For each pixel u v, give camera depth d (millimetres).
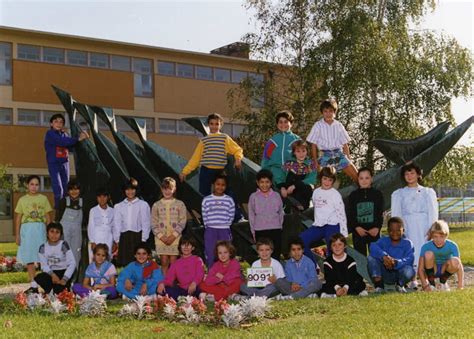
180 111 35719
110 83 33688
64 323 6852
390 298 7562
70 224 10586
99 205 10391
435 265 8906
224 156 10617
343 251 8781
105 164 11617
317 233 9398
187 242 8898
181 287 8836
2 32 31141
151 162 11664
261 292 8688
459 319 6133
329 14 24297
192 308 7031
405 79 23156
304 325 6199
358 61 22844
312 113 24969
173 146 35469
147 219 10305
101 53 33594
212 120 10578
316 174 10266
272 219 9531
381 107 24000
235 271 8859
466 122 11180
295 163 10172
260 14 25953
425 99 23969
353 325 6074
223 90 37062
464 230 29906
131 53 34375
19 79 31547
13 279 12750
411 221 9391
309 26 25328
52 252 9539
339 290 8594
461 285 8797
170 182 10000
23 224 10711
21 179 31516
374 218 9508
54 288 9477
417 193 9469
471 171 25938
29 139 31766
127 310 7262
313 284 8719
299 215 10312
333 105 10102
